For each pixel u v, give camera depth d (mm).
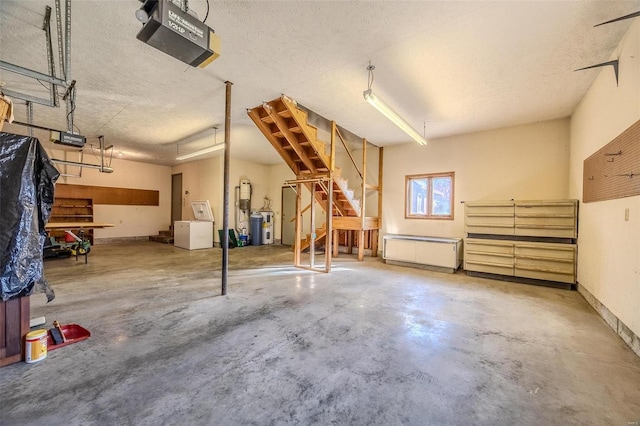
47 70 3361
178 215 10656
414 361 2141
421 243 5676
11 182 2010
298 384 1834
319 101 4348
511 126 5324
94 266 5570
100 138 6750
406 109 4520
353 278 4824
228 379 1878
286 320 2914
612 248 2873
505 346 2400
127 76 3594
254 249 8461
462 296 3854
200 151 7215
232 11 2379
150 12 1671
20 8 2359
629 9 2262
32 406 1592
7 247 1986
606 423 1517
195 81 3732
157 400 1657
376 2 2254
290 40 2793
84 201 8961
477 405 1654
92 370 1963
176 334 2555
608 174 3014
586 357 2227
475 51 2912
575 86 3645
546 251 4383
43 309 3135
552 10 2305
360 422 1510
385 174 7105
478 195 5691
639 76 2359
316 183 5809
